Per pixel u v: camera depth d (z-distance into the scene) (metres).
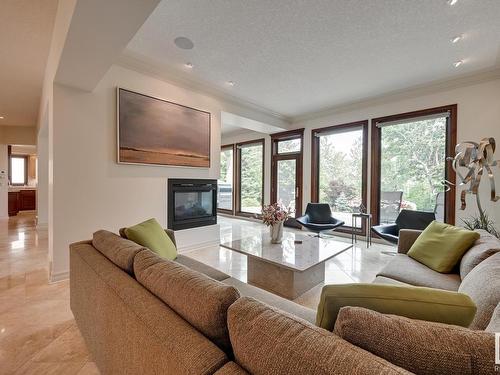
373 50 3.00
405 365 0.58
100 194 3.07
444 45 2.88
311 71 3.57
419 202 4.24
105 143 3.11
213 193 4.43
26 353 1.61
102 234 1.77
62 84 2.76
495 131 3.50
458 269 2.01
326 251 2.64
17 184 8.82
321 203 5.12
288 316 0.71
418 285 1.81
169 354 0.74
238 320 0.73
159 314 0.89
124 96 3.24
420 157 4.23
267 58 3.20
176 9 2.30
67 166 2.81
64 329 1.86
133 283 1.14
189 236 4.04
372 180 4.67
